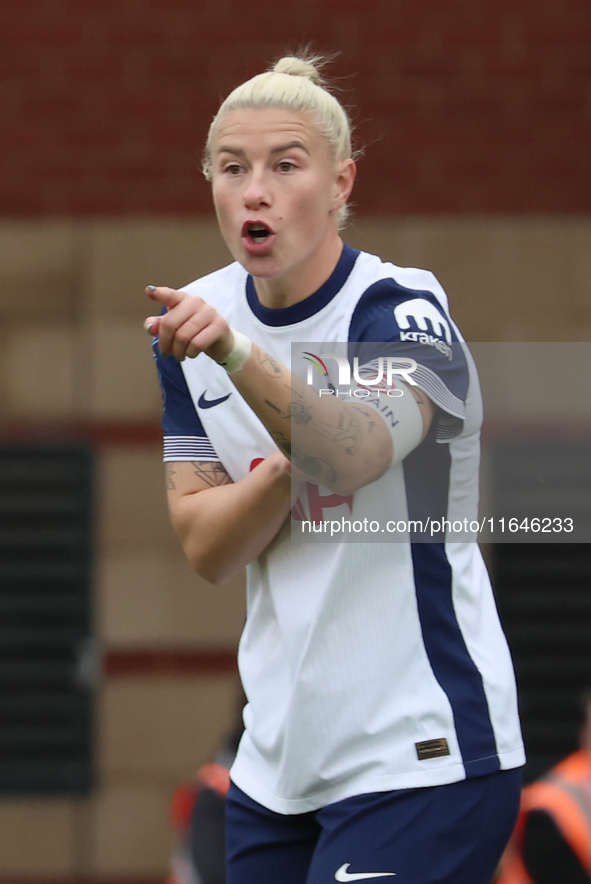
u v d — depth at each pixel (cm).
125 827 2094
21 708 2127
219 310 821
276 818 820
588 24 2052
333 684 771
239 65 2067
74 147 2083
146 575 2089
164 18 2073
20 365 2083
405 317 749
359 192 2058
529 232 2045
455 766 758
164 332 654
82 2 2083
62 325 2081
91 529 2106
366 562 770
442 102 2056
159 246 2073
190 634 2083
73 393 2086
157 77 2077
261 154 736
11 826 2116
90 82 2081
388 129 2056
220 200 748
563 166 2055
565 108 2055
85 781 2105
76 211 2083
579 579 2114
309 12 2059
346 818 763
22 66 2083
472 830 761
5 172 2083
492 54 2058
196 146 2078
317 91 752
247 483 773
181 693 2081
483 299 2045
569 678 2130
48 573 2117
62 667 2125
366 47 2056
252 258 743
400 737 766
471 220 2052
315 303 775
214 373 811
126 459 2088
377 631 771
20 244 2077
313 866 766
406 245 2050
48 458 2098
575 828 1154
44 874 2103
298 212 737
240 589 2088
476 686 774
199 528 792
